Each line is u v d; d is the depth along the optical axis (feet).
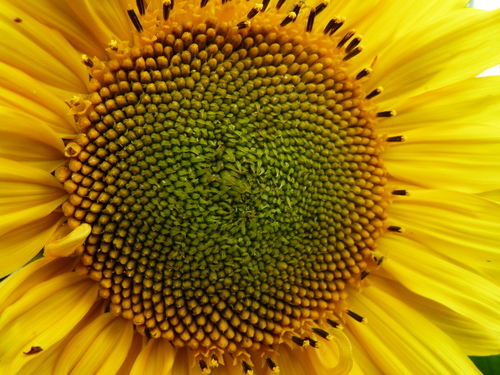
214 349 0.81
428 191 0.85
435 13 0.83
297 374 0.83
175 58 0.77
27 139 0.74
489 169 0.83
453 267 0.84
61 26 0.74
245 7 0.79
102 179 0.77
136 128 0.77
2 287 0.71
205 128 0.78
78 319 0.76
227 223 0.78
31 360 0.74
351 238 0.85
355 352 0.85
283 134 0.81
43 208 0.74
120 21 0.76
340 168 0.84
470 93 0.84
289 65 0.82
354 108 0.84
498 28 0.82
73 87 0.76
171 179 0.77
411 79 0.84
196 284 0.79
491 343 0.84
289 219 0.81
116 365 0.77
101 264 0.78
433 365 0.83
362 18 0.83
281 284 0.82
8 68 0.71
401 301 0.86
